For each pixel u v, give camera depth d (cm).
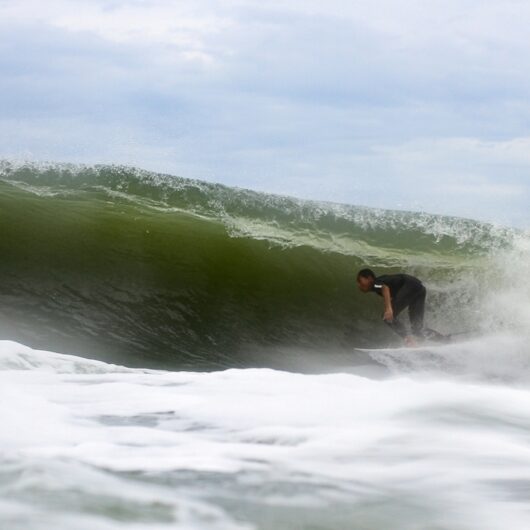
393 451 1599
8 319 3344
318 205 4997
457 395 2133
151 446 1588
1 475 1241
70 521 1088
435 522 1206
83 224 4194
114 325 3547
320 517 1208
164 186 4947
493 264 4728
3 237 3872
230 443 1641
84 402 1998
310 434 1720
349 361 3747
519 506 1291
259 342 3778
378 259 4691
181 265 4100
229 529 1129
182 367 3297
